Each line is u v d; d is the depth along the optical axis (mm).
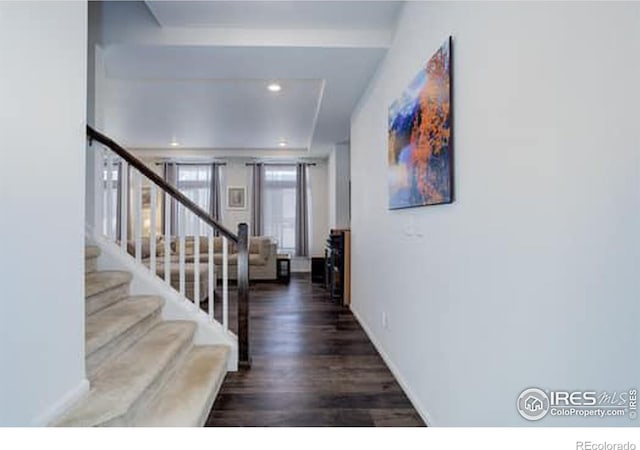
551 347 1195
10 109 1345
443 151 1950
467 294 1741
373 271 3811
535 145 1269
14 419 1341
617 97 956
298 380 2908
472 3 1683
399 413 2406
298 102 5188
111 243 3074
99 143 3027
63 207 1646
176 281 5500
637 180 903
